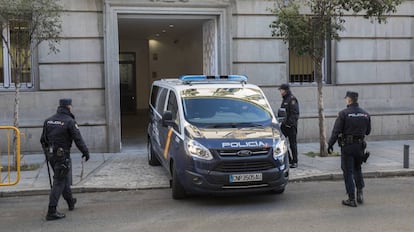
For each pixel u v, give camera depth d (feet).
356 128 23.62
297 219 21.50
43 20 31.99
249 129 25.11
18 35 32.86
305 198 25.64
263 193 26.58
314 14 35.40
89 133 40.73
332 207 23.65
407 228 19.95
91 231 20.21
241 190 23.43
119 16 41.70
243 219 21.63
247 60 43.39
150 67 78.95
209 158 23.25
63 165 22.26
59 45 39.96
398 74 46.93
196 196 26.21
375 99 46.52
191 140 24.11
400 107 47.16
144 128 57.11
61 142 22.33
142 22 49.73
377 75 46.42
